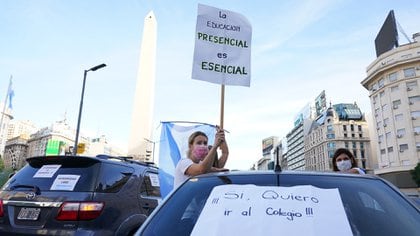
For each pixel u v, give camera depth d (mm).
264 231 1800
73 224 3967
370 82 73938
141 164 5543
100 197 4238
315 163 122188
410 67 63969
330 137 111875
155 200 5285
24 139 141500
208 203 2105
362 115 113812
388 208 2248
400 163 63094
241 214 1928
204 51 5043
